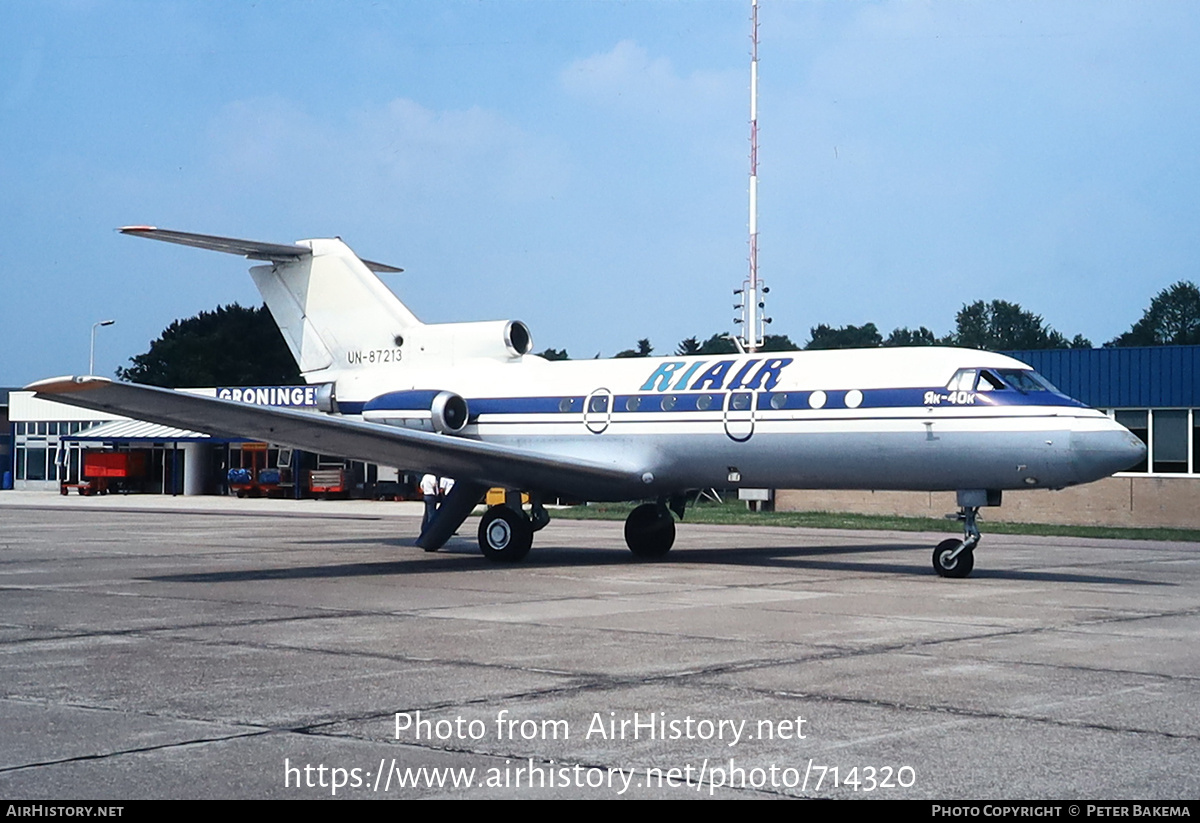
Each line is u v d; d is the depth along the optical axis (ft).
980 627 42.86
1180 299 389.80
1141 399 119.75
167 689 31.14
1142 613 47.24
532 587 55.77
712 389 67.82
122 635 40.50
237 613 46.14
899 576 62.49
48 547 81.61
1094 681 32.55
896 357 63.16
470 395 76.84
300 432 61.26
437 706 29.09
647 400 69.72
